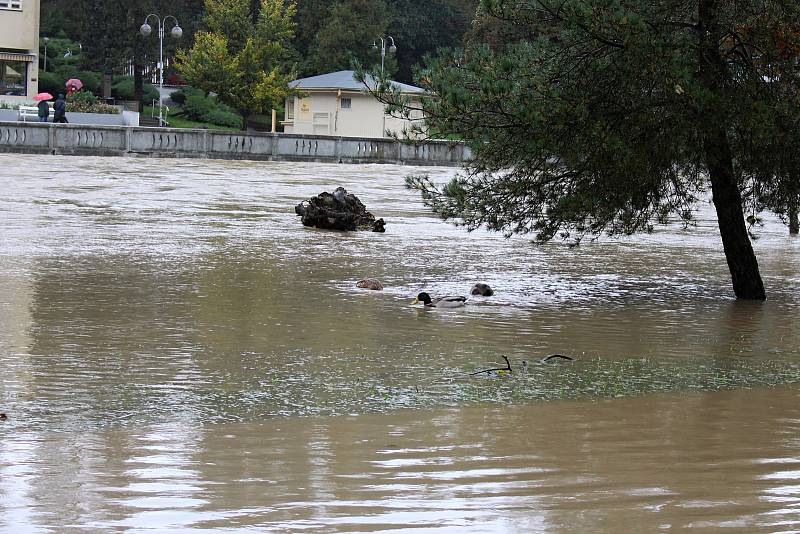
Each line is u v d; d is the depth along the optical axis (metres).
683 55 22.00
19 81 100.31
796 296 24.58
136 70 119.50
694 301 23.28
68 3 130.38
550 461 10.37
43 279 22.77
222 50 109.56
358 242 32.97
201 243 30.84
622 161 21.56
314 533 8.22
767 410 12.96
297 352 16.20
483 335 18.19
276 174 65.31
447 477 9.77
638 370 15.45
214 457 10.32
